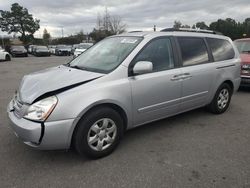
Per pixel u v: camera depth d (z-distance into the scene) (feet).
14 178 10.52
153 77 13.35
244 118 17.75
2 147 13.10
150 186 10.02
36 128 10.42
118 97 12.01
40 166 11.43
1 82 33.22
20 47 112.27
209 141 13.98
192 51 15.76
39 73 13.67
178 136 14.62
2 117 17.51
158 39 14.14
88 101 11.07
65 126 10.69
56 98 10.68
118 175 10.75
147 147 13.25
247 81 25.18
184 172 10.94
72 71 12.91
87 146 11.44
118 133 12.44
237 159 12.00
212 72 16.70
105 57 13.76
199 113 18.65
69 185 10.09
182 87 14.85
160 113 14.25
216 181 10.30
